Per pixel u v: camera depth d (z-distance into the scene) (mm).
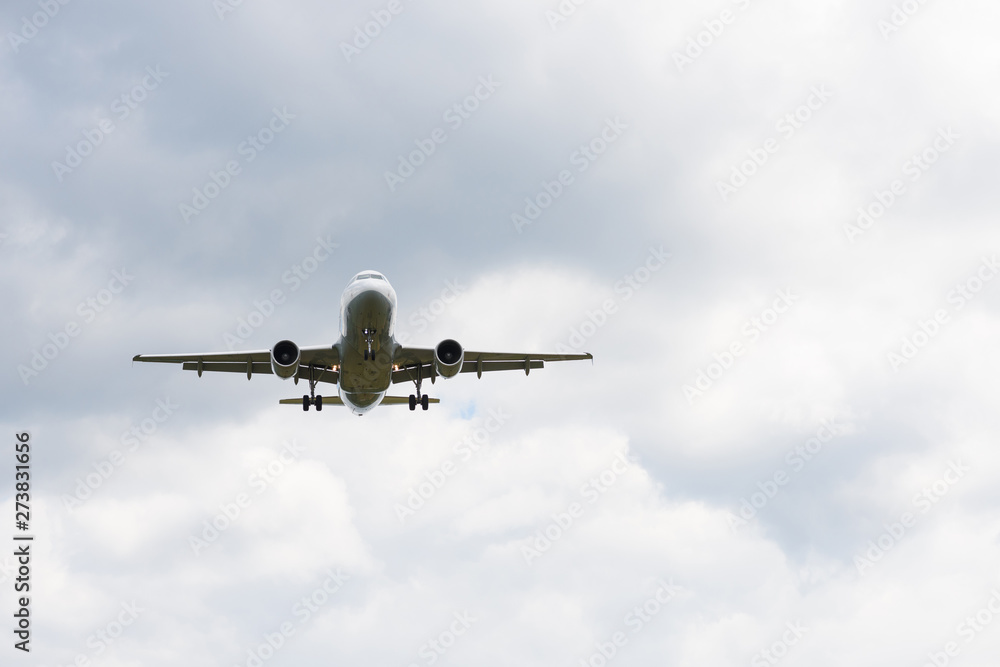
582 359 171125
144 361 161000
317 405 170250
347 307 140875
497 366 172125
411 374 171500
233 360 161500
